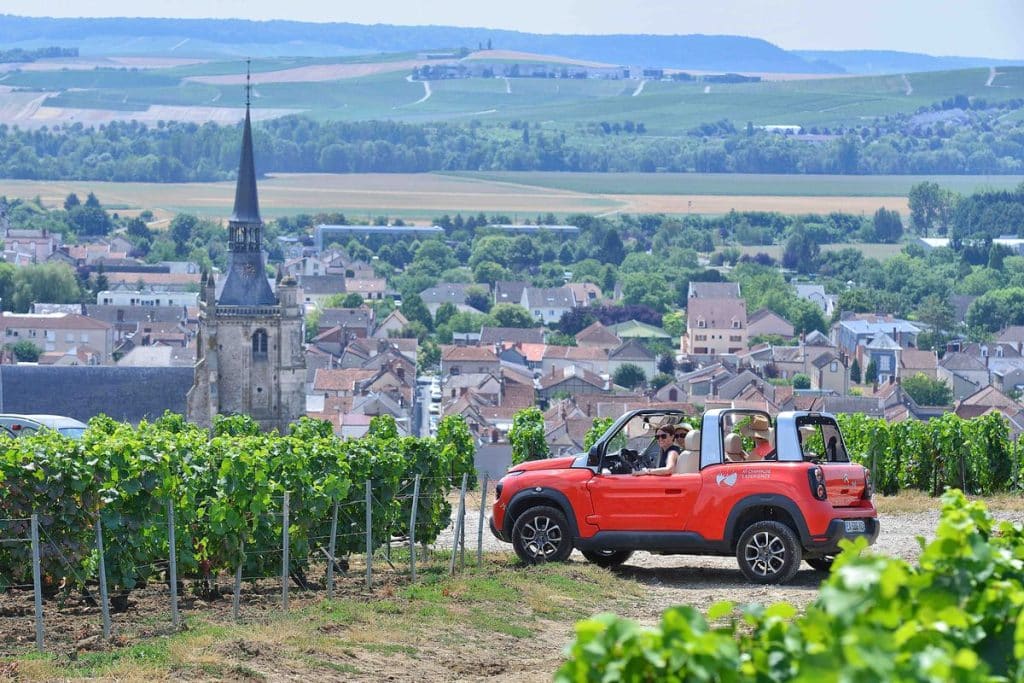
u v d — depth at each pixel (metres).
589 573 45.06
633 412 47.69
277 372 197.75
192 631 36.34
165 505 41.22
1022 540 22.41
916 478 77.19
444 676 33.12
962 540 17.81
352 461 48.12
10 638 35.75
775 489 43.81
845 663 12.91
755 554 44.31
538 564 47.03
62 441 42.69
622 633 14.62
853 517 43.91
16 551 38.62
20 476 38.66
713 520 44.72
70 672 31.58
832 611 14.09
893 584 14.32
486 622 38.28
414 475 51.16
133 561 40.88
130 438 44.94
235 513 42.41
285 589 40.28
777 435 44.72
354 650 34.78
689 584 45.19
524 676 32.97
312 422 73.62
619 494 46.06
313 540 46.47
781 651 15.06
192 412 193.75
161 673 31.66
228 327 196.00
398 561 52.00
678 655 14.30
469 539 57.12
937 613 15.50
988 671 16.09
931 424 77.44
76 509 39.19
